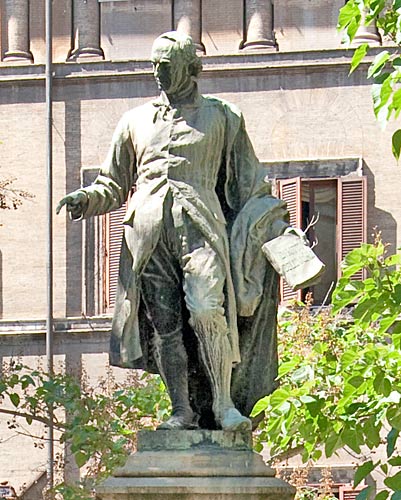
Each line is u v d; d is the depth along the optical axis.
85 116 40.84
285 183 40.03
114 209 14.31
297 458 34.91
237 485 13.23
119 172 14.23
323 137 40.19
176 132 13.92
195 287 13.66
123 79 40.69
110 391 25.80
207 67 40.34
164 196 13.82
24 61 41.06
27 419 21.27
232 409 13.59
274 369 13.93
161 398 22.25
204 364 13.67
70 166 40.94
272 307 13.85
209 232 13.74
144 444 13.49
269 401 16.09
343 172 40.06
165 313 13.84
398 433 15.92
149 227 13.80
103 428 21.00
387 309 17.17
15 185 40.97
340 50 40.12
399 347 16.89
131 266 13.91
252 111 40.31
